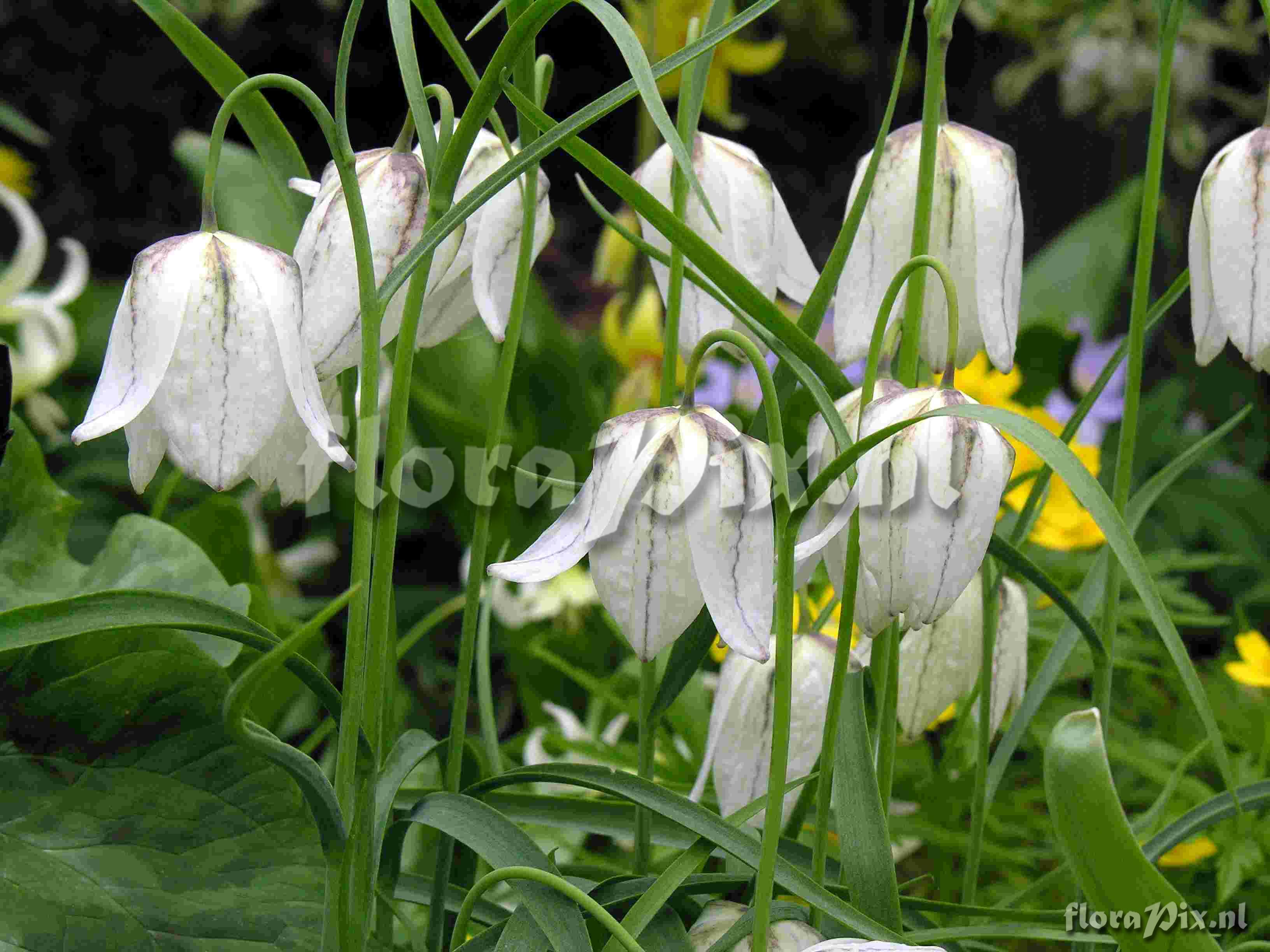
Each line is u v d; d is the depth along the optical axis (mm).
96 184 2629
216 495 859
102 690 630
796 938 609
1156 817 697
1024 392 1401
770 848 586
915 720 683
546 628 1250
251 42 2561
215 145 590
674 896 639
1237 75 2195
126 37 2580
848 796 618
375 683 606
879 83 2959
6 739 628
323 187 622
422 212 614
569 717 859
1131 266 1958
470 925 685
